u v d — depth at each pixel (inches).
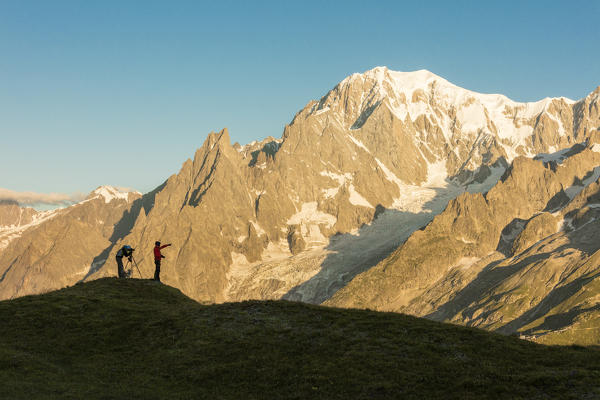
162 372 1327.5
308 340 1438.2
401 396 1133.1
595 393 1060.5
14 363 1305.4
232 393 1208.2
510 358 1285.7
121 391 1201.4
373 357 1309.1
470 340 1407.5
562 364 1237.1
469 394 1109.7
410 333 1462.8
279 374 1268.5
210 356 1389.0
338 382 1206.3
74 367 1353.3
